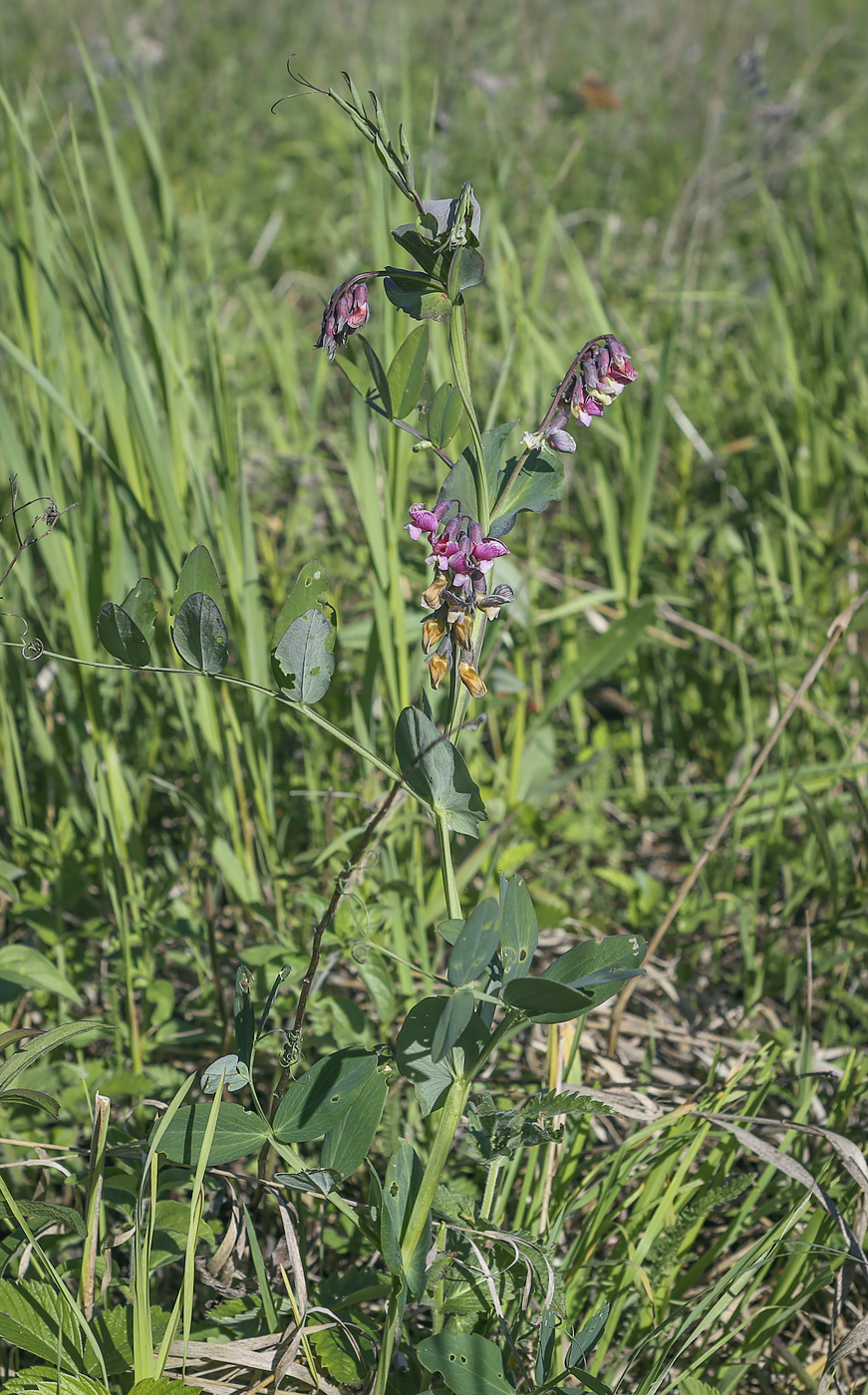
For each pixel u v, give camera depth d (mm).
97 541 3012
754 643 3988
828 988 3002
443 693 3064
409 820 2797
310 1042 2469
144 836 3291
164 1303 2107
